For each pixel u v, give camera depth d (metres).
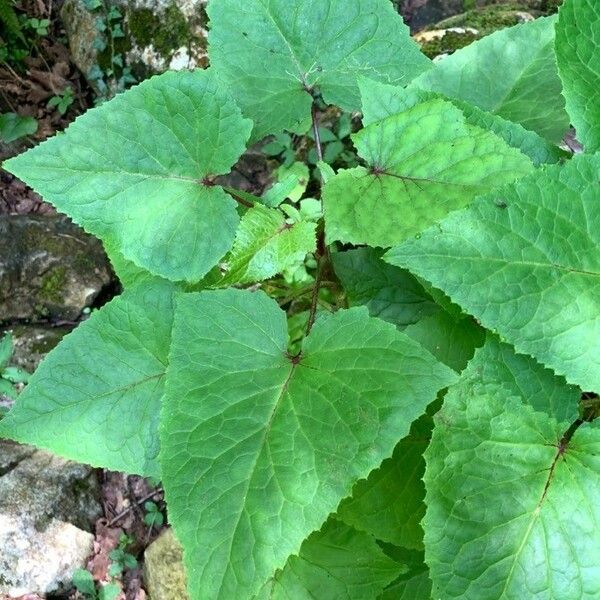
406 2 1.04
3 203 1.10
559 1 0.93
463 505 0.40
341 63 0.51
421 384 0.39
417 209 0.42
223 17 0.51
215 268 0.53
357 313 0.43
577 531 0.39
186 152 0.49
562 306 0.38
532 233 0.39
